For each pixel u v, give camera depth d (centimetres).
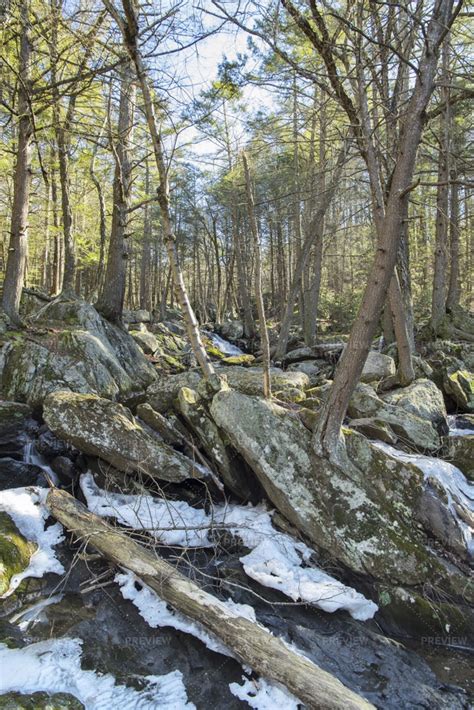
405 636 409
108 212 1664
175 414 700
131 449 568
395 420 669
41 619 407
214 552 498
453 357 1098
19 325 931
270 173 1648
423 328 1461
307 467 500
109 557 464
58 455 672
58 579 456
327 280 3241
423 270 2120
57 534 516
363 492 487
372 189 649
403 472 508
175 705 333
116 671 360
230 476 561
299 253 1738
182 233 2964
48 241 2334
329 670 363
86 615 414
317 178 1379
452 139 1112
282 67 754
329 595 425
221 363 1513
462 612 417
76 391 793
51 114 1091
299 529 496
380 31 668
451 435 721
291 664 337
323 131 1117
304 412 547
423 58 479
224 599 432
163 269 3316
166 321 2352
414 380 835
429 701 341
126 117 1184
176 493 578
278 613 418
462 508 509
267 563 457
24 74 879
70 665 362
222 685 350
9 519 504
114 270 1181
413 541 465
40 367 810
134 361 1105
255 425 520
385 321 1402
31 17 812
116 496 568
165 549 498
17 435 702
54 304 1082
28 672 349
